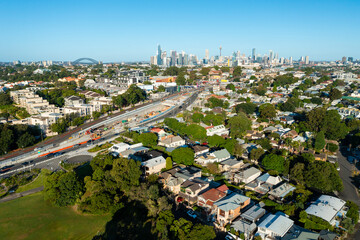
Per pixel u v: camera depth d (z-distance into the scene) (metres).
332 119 175.75
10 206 102.00
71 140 174.50
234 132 173.62
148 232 87.19
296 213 94.19
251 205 98.12
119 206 96.31
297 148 151.38
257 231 84.38
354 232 88.56
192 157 132.62
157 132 176.50
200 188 105.56
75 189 102.88
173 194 107.00
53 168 133.88
